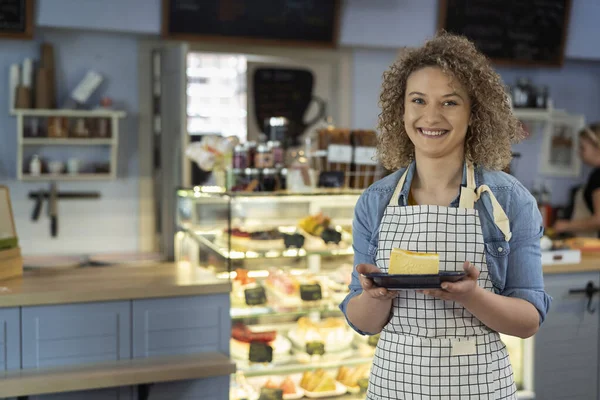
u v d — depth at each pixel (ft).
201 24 14.79
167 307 9.95
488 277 5.73
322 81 16.52
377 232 6.16
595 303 12.47
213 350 10.22
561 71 18.52
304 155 12.00
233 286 10.63
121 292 9.64
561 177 18.53
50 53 14.25
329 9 15.60
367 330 6.16
